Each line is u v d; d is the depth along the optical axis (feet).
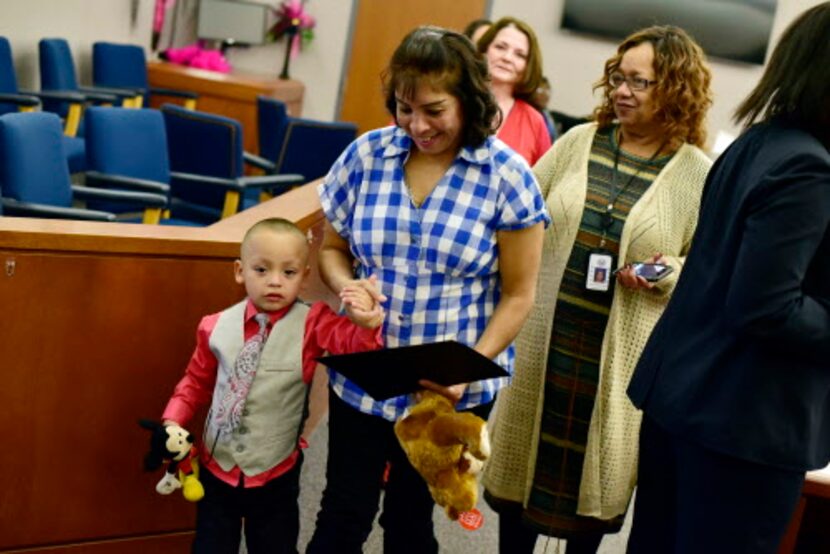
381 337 5.61
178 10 26.40
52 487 6.82
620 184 6.84
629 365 6.84
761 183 4.75
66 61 20.34
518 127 10.16
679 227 6.75
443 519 9.39
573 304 6.86
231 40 25.80
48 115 11.43
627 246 6.70
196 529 6.28
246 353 6.05
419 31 5.20
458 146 5.48
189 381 6.35
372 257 5.58
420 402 5.33
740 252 4.79
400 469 5.98
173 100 23.66
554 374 6.97
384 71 5.38
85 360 6.64
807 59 4.85
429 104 5.10
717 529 5.16
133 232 6.59
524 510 7.21
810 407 4.94
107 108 13.08
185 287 6.73
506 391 7.27
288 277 6.02
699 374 5.13
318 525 5.87
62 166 11.48
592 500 6.92
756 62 23.27
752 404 4.94
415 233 5.47
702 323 5.22
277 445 6.16
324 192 5.88
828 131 4.85
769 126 5.02
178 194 14.73
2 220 6.45
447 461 5.10
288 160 16.02
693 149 6.82
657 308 6.82
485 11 25.23
